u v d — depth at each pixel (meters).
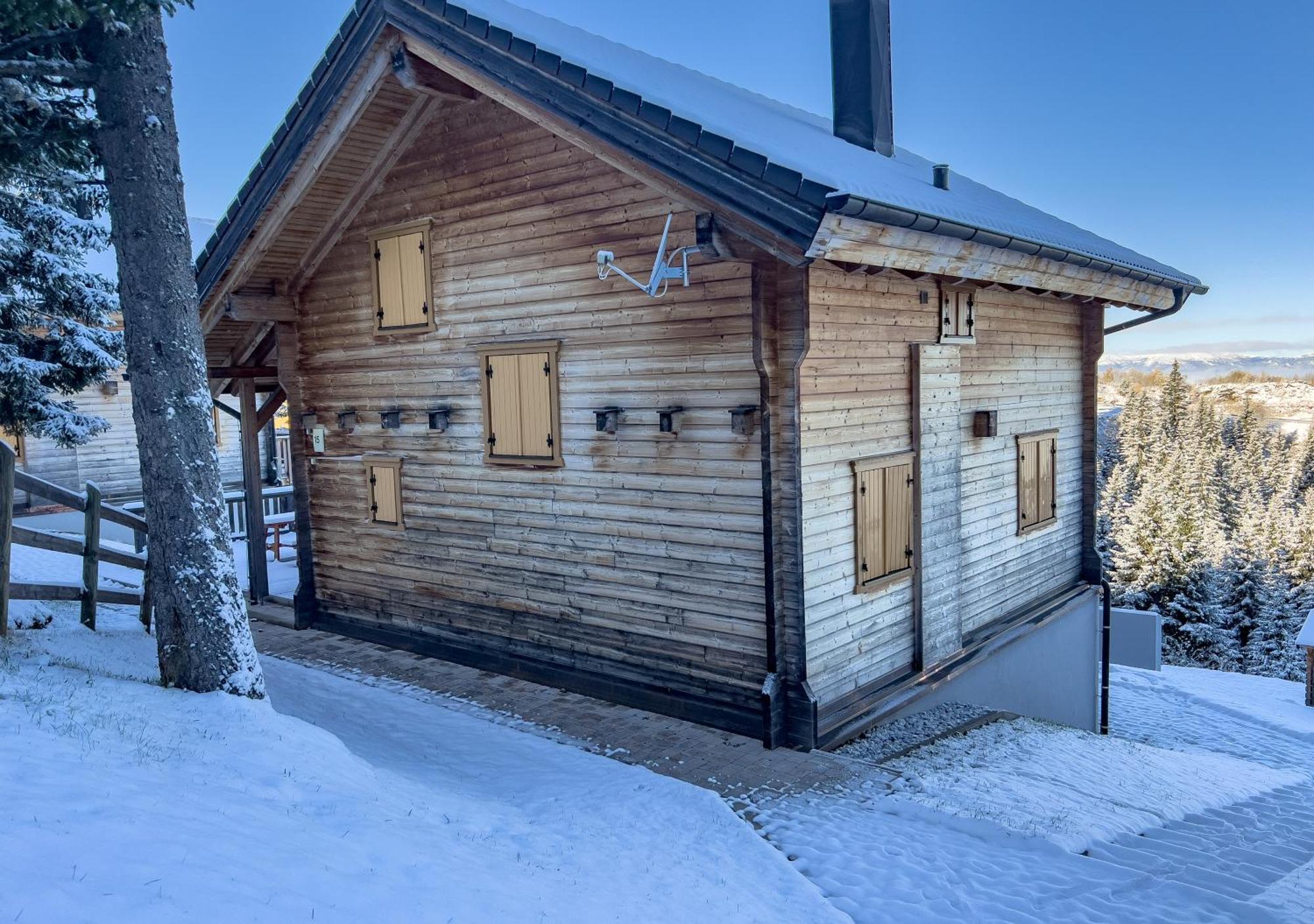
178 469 6.80
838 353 8.05
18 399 15.07
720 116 8.07
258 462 13.05
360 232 10.72
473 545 10.10
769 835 6.13
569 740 8.00
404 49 8.60
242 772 5.25
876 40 11.85
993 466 10.92
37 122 7.05
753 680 8.01
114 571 13.50
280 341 11.52
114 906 3.19
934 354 9.36
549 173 8.91
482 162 9.44
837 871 5.57
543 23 10.16
